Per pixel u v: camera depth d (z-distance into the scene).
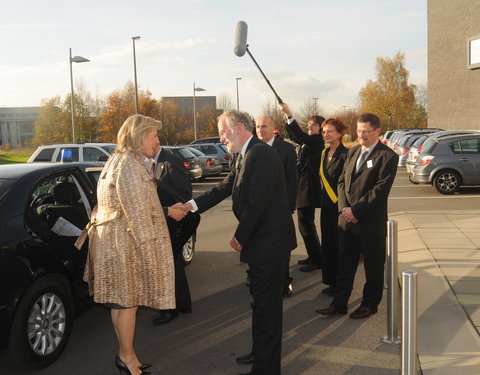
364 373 3.51
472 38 28.83
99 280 3.28
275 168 3.20
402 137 20.77
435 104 33.59
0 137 106.31
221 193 3.87
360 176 4.32
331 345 3.99
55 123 43.75
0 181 3.97
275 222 3.24
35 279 3.65
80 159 12.89
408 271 2.85
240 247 3.17
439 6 32.53
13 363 3.58
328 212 5.05
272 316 3.25
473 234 7.65
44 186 4.69
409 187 14.95
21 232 3.69
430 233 7.83
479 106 28.95
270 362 3.25
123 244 3.25
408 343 2.85
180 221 4.18
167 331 4.39
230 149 3.41
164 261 3.35
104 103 48.28
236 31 5.07
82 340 4.29
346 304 4.59
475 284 5.14
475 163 12.95
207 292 5.45
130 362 3.46
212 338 4.23
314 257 6.10
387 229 4.04
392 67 59.31
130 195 3.21
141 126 3.36
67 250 4.04
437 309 4.48
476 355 3.56
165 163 4.70
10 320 3.48
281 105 5.54
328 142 5.04
